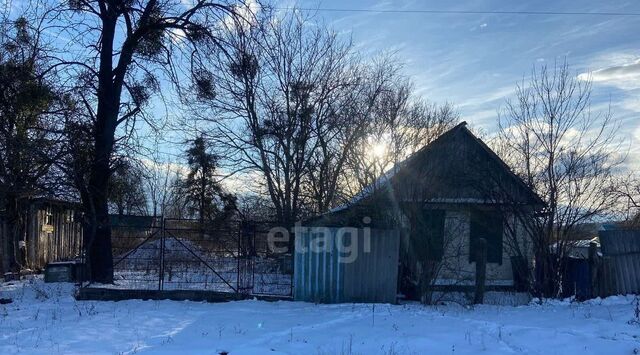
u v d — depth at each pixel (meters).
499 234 16.17
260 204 29.27
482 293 13.27
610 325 9.95
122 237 15.98
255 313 11.09
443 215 15.54
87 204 14.96
